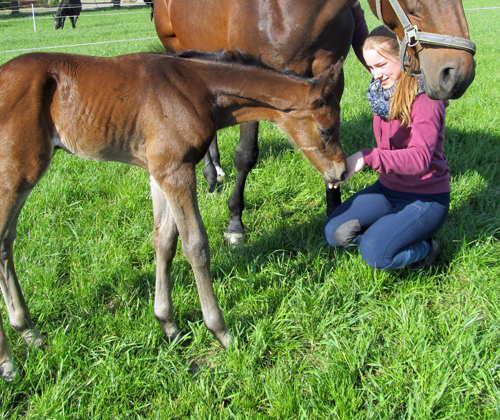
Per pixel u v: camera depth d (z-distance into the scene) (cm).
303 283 273
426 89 222
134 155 221
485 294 252
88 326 245
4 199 203
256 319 247
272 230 327
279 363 222
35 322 248
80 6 1800
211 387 208
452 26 216
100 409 200
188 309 258
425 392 199
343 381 201
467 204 338
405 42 224
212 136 218
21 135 196
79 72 205
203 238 216
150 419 195
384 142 262
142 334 233
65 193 365
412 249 254
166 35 421
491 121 488
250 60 221
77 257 293
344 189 374
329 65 296
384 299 262
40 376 213
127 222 346
